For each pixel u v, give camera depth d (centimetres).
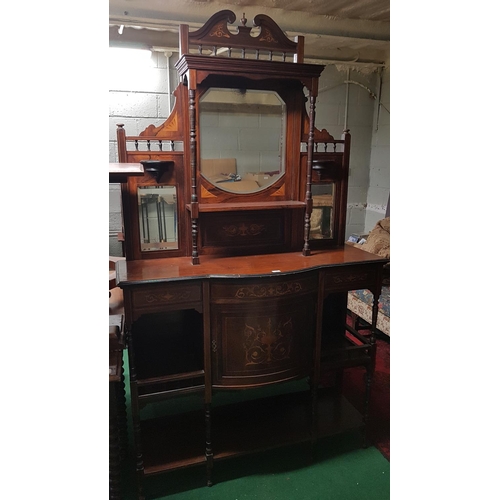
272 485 163
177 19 277
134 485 161
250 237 182
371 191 408
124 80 308
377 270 174
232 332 155
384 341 280
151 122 320
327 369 174
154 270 155
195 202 159
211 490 160
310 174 174
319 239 196
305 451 183
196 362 169
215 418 186
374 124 395
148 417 200
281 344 162
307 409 194
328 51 361
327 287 167
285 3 281
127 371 239
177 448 167
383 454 181
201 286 150
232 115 170
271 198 182
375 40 327
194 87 151
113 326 155
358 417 189
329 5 284
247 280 149
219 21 157
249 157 176
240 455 165
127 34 299
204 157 169
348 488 161
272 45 164
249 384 161
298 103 178
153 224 171
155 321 188
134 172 129
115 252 330
